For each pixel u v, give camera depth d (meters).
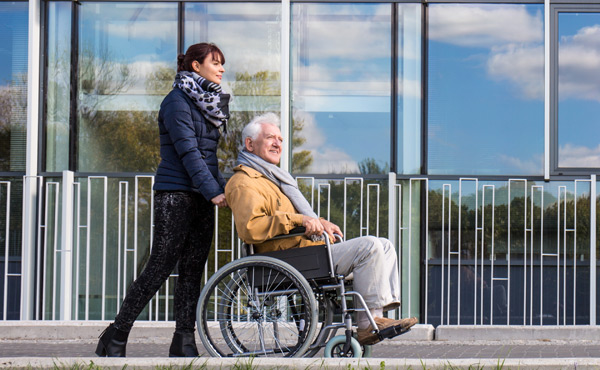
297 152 8.66
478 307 8.42
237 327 4.50
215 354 4.42
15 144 8.73
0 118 8.74
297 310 4.69
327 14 8.75
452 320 8.41
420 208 8.55
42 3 8.77
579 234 8.42
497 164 8.60
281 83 8.66
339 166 8.65
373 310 4.34
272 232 4.33
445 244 8.48
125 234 8.55
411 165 8.63
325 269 4.32
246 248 4.52
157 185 4.81
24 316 8.32
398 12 8.71
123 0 8.80
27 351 6.26
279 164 8.61
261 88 8.74
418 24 8.70
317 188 8.57
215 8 8.80
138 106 8.76
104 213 8.52
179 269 4.96
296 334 4.54
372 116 8.68
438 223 8.50
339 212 8.56
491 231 8.48
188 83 4.81
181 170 4.79
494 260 8.45
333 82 8.72
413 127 8.66
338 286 4.33
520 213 8.48
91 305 8.52
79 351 6.27
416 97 8.67
